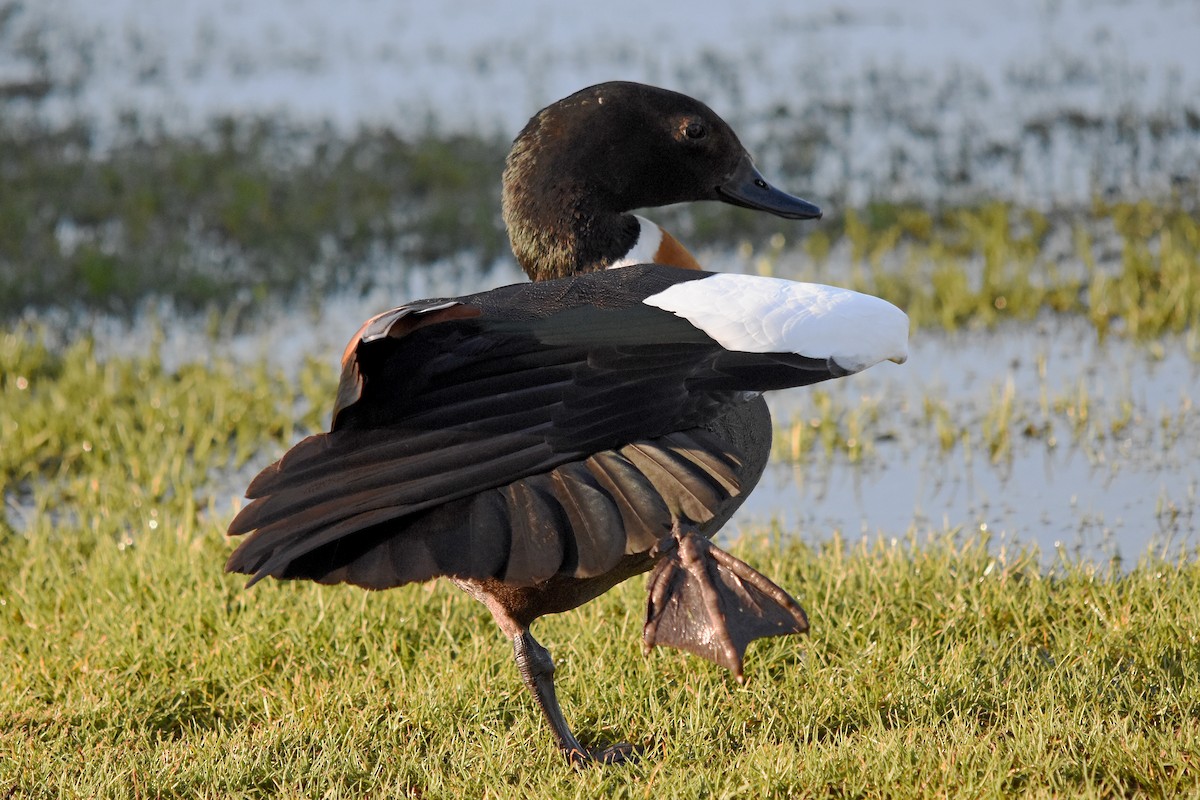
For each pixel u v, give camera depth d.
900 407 12.77
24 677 8.13
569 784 6.86
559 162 8.37
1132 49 24.94
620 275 6.67
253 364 14.34
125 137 22.03
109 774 7.00
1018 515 10.48
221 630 8.56
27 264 16.81
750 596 5.90
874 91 23.23
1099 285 14.52
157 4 30.64
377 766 7.09
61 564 9.79
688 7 29.28
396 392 5.97
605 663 8.03
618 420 5.82
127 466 11.87
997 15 27.81
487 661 8.10
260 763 7.07
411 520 5.65
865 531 10.36
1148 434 11.81
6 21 29.31
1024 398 12.74
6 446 12.00
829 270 16.50
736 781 6.74
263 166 20.33
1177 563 8.86
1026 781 6.61
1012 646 7.92
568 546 5.55
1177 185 18.55
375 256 17.69
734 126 21.66
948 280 15.20
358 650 8.34
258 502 5.76
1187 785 6.41
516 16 28.84
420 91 23.98
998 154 20.28
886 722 7.40
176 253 17.22
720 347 5.97
